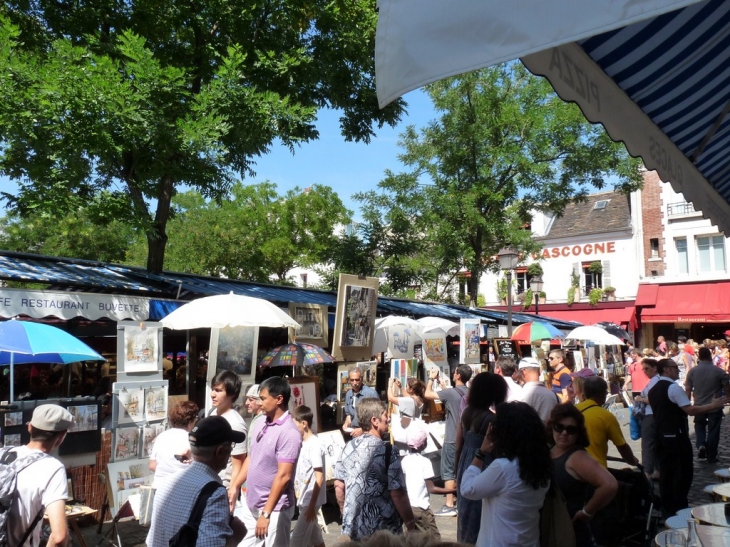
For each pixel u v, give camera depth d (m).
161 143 11.53
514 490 3.54
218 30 14.15
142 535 7.50
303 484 5.50
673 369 8.12
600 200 40.19
